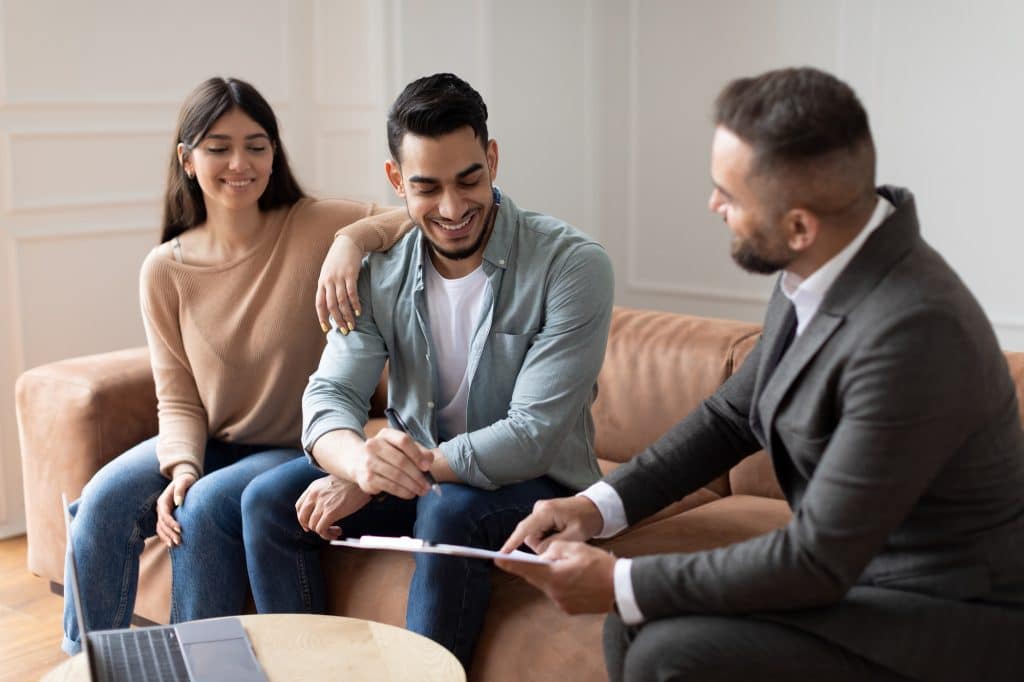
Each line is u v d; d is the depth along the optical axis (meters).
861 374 1.37
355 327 2.16
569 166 4.69
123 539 2.31
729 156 1.42
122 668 1.54
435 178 1.94
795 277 1.50
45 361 3.45
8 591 2.97
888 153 4.11
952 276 1.41
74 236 3.47
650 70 4.62
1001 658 1.39
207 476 2.25
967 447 1.39
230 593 2.21
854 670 1.41
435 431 2.14
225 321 2.41
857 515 1.36
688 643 1.43
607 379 2.61
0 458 3.36
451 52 4.15
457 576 1.92
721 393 1.77
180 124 2.39
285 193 2.48
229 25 3.82
